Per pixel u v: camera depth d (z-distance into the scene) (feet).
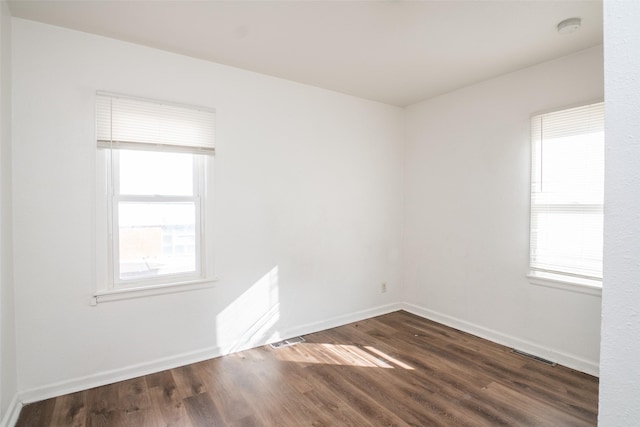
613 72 1.49
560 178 9.27
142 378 8.48
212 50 8.85
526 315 10.00
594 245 8.67
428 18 7.36
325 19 7.41
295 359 9.55
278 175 10.73
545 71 9.53
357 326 12.14
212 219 9.61
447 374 8.70
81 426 6.68
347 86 11.44
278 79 10.67
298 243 11.21
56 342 7.68
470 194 11.46
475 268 11.34
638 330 1.43
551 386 8.11
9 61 6.97
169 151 8.89
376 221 13.19
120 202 8.57
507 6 6.92
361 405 7.40
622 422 1.49
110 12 7.10
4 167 6.56
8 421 6.48
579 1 6.75
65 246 7.77
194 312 9.37
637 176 1.42
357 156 12.57
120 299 8.37
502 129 10.53
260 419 6.93
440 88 11.64
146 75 8.61
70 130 7.77
